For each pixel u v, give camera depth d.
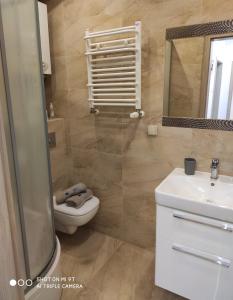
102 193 2.39
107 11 1.94
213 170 1.67
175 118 1.83
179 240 1.50
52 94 2.43
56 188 2.43
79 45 2.13
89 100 2.10
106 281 1.89
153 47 1.80
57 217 2.12
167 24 1.72
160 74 1.82
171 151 1.91
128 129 2.08
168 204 1.47
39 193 1.46
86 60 2.06
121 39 1.86
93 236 2.46
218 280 1.43
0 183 0.77
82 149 2.40
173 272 1.58
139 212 2.21
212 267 1.43
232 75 1.57
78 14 2.07
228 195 1.59
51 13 2.20
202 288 1.50
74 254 2.20
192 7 1.61
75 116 2.35
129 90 1.92
